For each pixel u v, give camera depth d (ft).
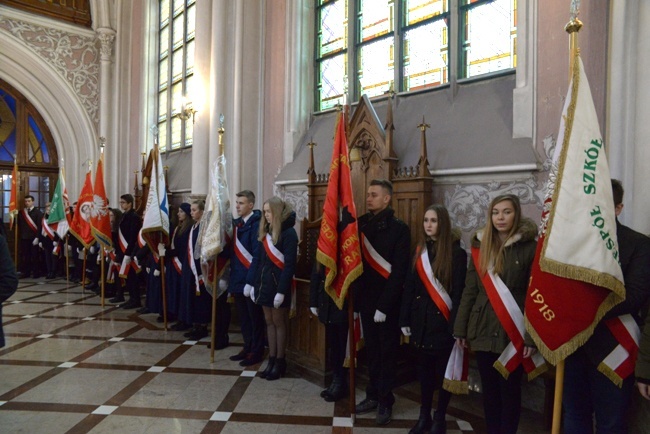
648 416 6.78
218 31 19.56
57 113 30.68
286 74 17.95
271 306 11.39
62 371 12.10
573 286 5.84
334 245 9.31
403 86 15.05
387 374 9.26
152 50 29.55
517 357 7.08
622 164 7.80
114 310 19.62
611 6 8.30
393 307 9.27
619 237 6.22
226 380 11.59
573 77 6.16
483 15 12.94
